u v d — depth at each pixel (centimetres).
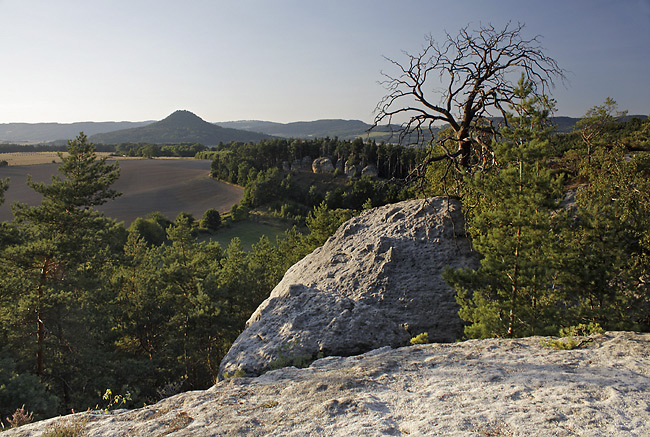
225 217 10975
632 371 630
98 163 2769
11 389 1608
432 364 759
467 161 1817
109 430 574
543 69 1767
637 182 1653
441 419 514
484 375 672
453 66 1855
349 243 1797
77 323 2403
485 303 1132
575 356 729
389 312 1377
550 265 1067
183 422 580
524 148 1066
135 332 3005
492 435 465
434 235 1584
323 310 1381
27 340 2192
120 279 3316
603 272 1059
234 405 634
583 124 3212
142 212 10994
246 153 16175
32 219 2480
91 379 2319
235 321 3050
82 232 2600
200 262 3603
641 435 442
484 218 1203
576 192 1861
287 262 4325
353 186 12356
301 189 13375
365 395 619
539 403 538
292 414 574
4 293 2164
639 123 4334
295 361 1155
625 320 1008
